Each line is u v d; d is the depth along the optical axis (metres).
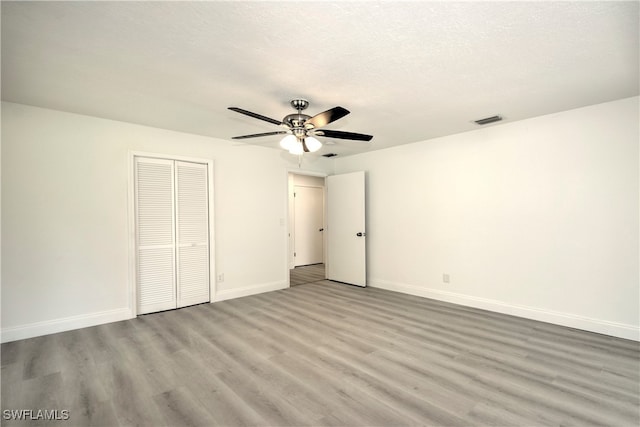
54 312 3.05
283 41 1.86
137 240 3.59
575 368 2.31
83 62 2.10
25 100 2.80
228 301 4.20
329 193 5.63
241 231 4.48
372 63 2.14
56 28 1.71
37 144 2.98
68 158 3.14
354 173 5.16
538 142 3.34
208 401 1.92
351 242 5.21
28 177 2.94
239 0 1.49
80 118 3.21
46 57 2.03
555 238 3.24
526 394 1.98
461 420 1.73
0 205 2.81
